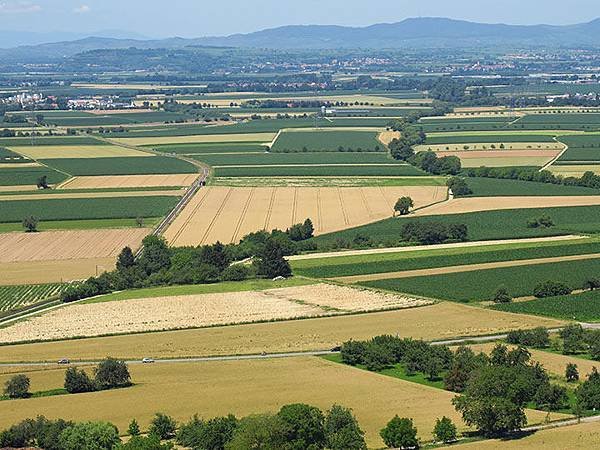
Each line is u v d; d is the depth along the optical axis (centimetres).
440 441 15050
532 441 14875
